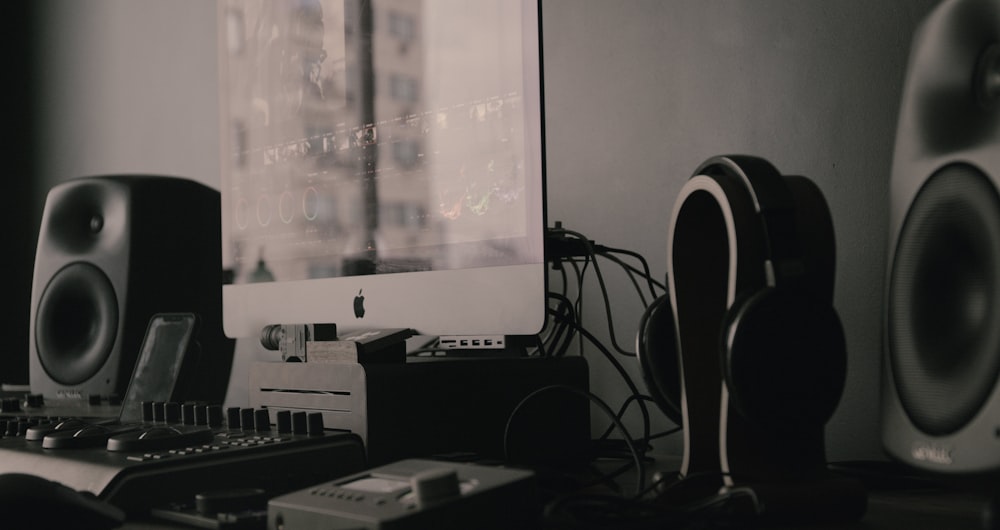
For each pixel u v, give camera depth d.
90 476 0.60
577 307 1.00
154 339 1.09
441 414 0.77
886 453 0.54
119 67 1.90
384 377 0.74
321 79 1.03
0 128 2.24
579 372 0.86
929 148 0.53
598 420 1.03
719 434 0.59
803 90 0.86
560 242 0.92
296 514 0.50
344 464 0.71
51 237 1.38
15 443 0.77
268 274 1.09
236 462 0.64
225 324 1.16
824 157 0.85
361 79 0.97
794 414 0.52
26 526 0.51
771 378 0.51
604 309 1.03
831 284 0.55
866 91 0.82
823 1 0.85
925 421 0.50
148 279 1.31
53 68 2.11
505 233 0.80
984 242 0.48
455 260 0.85
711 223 0.62
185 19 1.72
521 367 0.83
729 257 0.57
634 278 0.97
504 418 0.81
